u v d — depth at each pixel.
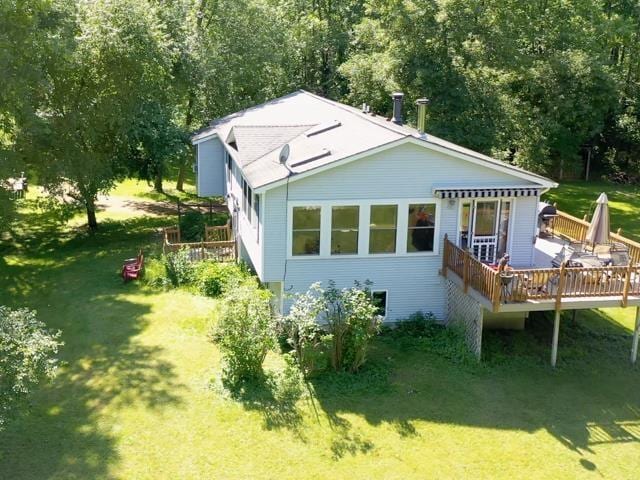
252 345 15.56
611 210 36.31
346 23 45.19
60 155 26.41
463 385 16.12
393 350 17.80
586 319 20.59
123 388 15.41
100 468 12.49
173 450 13.16
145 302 20.77
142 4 27.30
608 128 44.56
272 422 14.27
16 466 12.46
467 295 17.72
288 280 18.55
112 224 31.42
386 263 18.92
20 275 23.77
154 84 29.03
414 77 30.81
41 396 14.99
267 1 43.06
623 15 42.81
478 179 18.67
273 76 39.78
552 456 13.42
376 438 13.84
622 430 14.45
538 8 35.34
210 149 28.58
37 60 23.50
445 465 13.02
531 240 19.45
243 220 22.69
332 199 18.08
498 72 31.77
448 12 30.27
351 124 22.08
